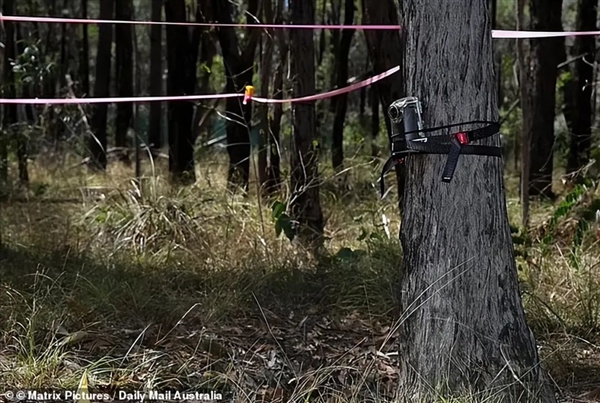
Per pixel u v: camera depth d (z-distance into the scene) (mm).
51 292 9156
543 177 17000
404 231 6477
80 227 13094
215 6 16266
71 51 33156
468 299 6211
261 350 8406
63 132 24906
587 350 8422
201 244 11938
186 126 18562
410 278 6402
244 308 9539
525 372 6219
